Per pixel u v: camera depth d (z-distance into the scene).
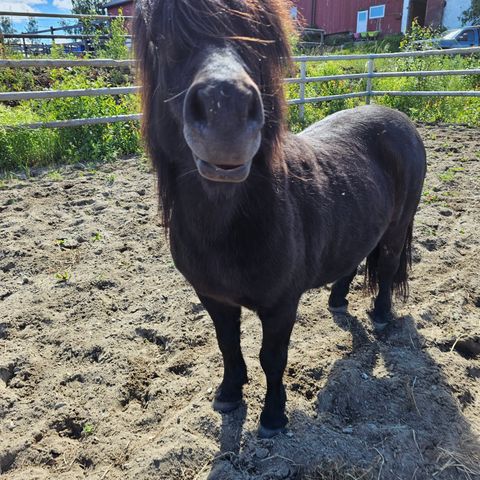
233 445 2.14
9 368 2.67
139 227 4.30
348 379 2.44
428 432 2.18
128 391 2.54
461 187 5.21
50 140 6.32
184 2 1.43
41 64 6.44
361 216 2.43
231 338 2.25
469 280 3.41
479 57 11.63
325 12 28.08
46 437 2.26
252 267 1.78
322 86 10.08
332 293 3.11
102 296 3.32
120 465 2.11
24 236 4.17
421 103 9.27
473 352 2.81
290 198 1.91
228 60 1.33
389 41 20.38
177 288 3.39
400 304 3.18
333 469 1.97
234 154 1.24
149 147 1.82
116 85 9.44
